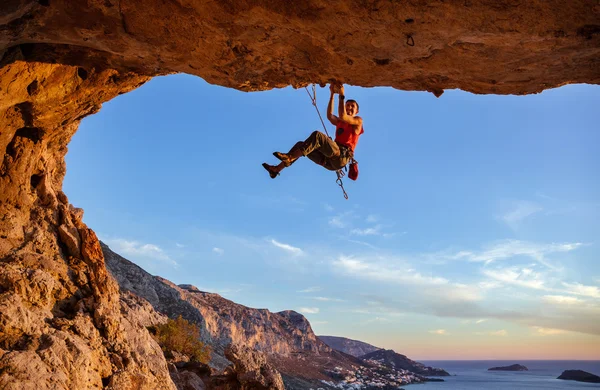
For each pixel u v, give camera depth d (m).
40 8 10.36
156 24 10.70
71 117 16.66
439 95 12.63
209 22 10.40
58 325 16.31
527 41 9.48
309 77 12.17
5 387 12.84
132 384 18.03
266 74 12.44
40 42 12.01
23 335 14.66
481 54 10.26
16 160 16.89
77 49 13.27
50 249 17.97
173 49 11.60
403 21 9.33
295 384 82.25
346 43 10.41
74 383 15.02
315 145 10.12
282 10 9.63
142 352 20.08
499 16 8.83
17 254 16.62
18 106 15.09
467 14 8.91
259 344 95.88
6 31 10.71
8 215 17.03
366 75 11.75
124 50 11.99
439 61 10.79
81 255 18.94
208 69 12.45
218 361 54.47
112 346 18.09
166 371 20.31
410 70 11.41
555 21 8.77
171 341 35.91
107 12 10.45
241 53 11.52
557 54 9.94
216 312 90.81
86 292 18.45
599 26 8.79
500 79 11.37
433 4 8.77
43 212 18.36
